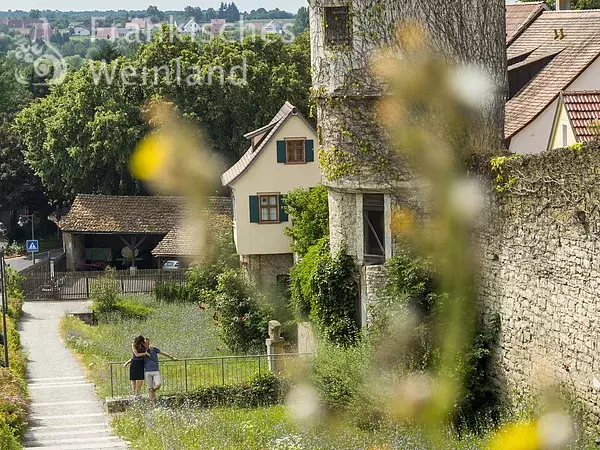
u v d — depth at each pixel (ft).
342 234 211.00
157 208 424.87
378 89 198.18
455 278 175.52
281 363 200.85
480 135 186.70
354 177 203.10
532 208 156.66
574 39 287.89
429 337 174.50
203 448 149.28
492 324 169.27
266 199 322.14
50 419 179.42
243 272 274.16
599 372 140.56
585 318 143.54
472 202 167.73
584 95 228.63
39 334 280.72
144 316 311.47
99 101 447.01
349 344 201.67
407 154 167.32
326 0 202.59
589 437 138.82
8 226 577.84
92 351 246.47
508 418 155.63
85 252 444.55
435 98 152.56
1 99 610.65
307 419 163.84
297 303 240.12
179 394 188.85
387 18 196.85
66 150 455.22
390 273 186.50
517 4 334.65
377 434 148.87
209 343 259.60
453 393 164.66
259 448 150.30
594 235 140.56
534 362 157.99
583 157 141.69
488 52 196.95
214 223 336.70
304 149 321.11
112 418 176.45
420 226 177.58
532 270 157.69
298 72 454.81
